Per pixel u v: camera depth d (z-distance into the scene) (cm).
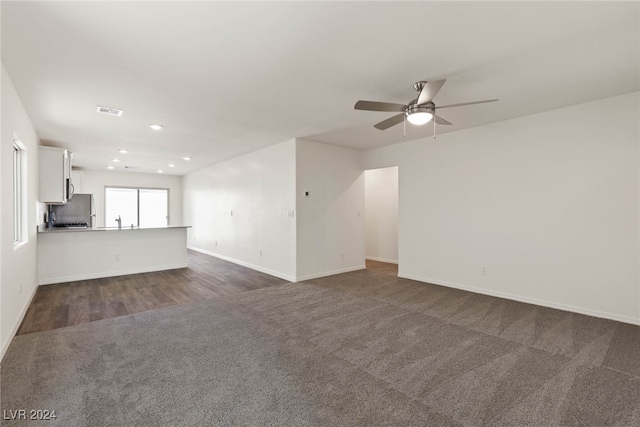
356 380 216
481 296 423
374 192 746
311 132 464
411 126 436
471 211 446
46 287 475
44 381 212
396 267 641
